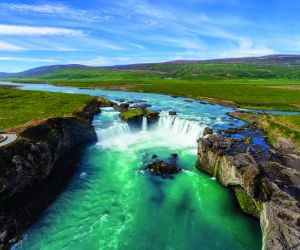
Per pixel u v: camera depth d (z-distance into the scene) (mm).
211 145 45625
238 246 28953
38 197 36906
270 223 26875
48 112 70438
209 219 33469
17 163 36969
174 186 41281
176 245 29109
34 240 29609
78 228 31688
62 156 51500
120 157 53312
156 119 74562
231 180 38625
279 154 51094
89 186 41469
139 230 31438
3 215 31484
